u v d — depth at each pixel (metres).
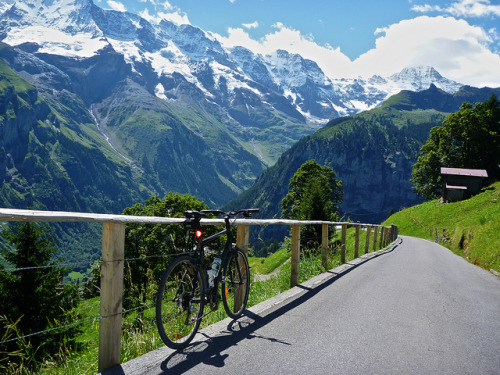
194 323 4.28
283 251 35.59
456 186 64.31
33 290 11.31
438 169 76.25
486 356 4.14
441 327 5.21
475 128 72.56
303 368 3.60
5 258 14.53
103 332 3.44
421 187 79.25
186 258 4.09
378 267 12.01
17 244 14.62
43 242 14.93
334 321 5.24
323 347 4.19
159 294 3.77
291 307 5.96
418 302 6.79
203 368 3.51
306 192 26.98
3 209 2.67
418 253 21.05
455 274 11.59
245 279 5.53
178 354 3.86
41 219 2.71
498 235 16.36
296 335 4.57
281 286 8.09
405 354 4.09
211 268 4.64
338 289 7.61
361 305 6.29
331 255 11.58
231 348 4.06
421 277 10.21
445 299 7.23
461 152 75.62
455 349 4.32
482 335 4.92
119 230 3.49
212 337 4.41
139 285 4.61
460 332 5.01
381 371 3.61
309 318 5.34
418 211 64.94
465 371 3.70
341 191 57.91
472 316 5.94
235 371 3.46
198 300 4.27
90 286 4.64
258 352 3.96
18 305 11.15
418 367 3.75
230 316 5.09
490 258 14.95
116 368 3.46
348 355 3.98
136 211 45.25
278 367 3.59
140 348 4.02
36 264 14.36
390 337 4.64
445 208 55.91
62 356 3.87
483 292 8.38
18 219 2.60
